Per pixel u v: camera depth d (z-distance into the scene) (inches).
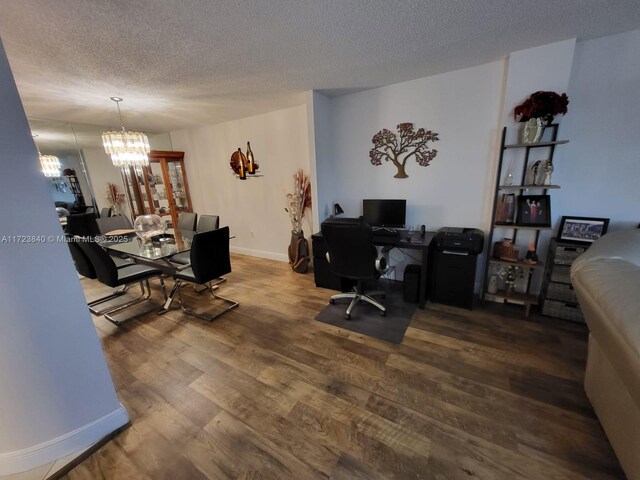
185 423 59.4
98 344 55.1
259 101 127.2
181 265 115.3
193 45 70.9
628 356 34.9
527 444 51.4
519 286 104.0
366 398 63.9
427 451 51.1
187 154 195.6
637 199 83.7
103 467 51.0
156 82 95.1
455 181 109.8
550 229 89.7
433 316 98.3
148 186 194.7
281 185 161.6
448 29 69.6
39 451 50.5
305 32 67.3
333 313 104.1
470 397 62.7
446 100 104.5
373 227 122.7
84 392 53.9
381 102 117.0
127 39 66.2
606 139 84.0
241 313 107.0
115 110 129.0
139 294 128.9
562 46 80.0
